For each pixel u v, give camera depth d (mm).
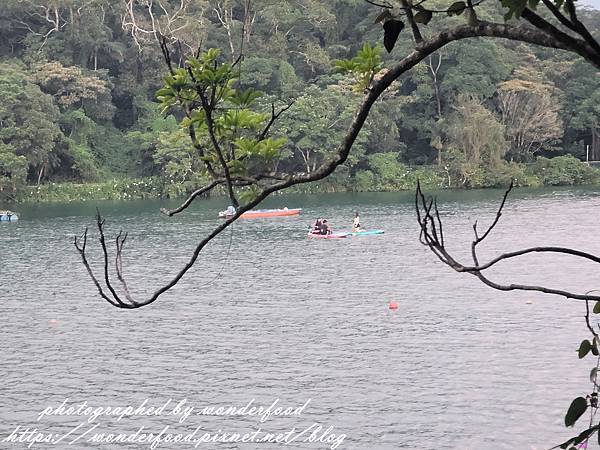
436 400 60406
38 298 102438
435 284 106062
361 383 64875
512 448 51688
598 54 10406
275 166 13195
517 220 172875
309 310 92500
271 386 64812
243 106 13242
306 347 76188
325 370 68562
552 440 52594
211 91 12656
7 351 76625
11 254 140375
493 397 60438
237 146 12930
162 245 150125
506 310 88938
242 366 70375
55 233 169125
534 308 89312
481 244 139125
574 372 65812
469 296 97375
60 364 72000
